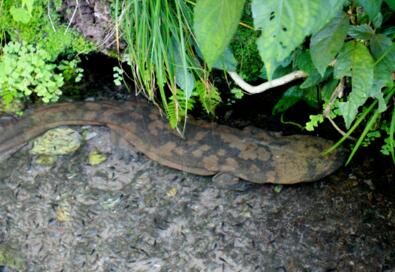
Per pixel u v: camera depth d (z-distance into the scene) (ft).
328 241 4.67
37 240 4.67
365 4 3.83
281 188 5.07
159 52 4.38
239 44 5.09
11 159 5.19
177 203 4.95
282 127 5.44
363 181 5.05
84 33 5.21
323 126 5.38
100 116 5.36
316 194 5.00
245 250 4.64
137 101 5.52
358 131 5.26
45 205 4.90
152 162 5.23
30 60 5.15
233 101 5.57
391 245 4.62
